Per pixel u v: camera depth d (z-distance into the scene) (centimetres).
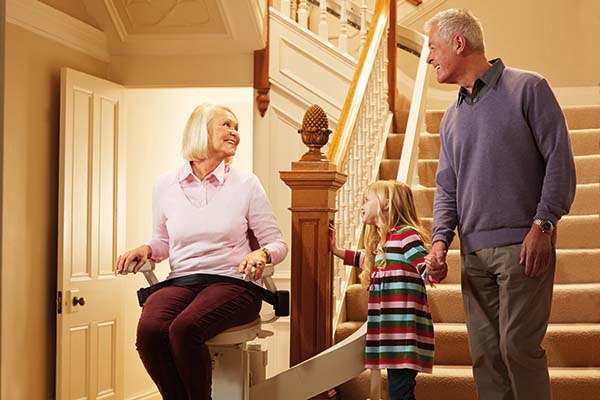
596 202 429
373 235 310
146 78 530
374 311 300
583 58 654
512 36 670
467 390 323
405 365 288
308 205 318
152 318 259
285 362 508
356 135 415
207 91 670
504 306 257
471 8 680
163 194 292
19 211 430
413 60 686
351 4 624
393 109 550
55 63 467
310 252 318
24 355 432
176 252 284
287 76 530
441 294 374
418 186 481
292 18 561
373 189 308
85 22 504
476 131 264
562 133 250
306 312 318
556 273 384
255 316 279
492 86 262
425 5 686
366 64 462
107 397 491
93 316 477
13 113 424
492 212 259
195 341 250
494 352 268
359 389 340
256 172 531
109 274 498
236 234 283
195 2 489
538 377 257
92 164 479
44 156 454
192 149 285
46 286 455
